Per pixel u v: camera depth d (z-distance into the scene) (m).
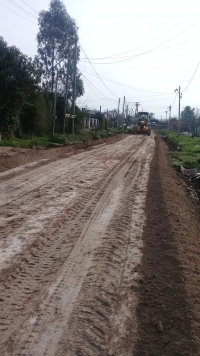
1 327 4.79
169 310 5.32
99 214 10.13
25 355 4.28
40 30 45.34
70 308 5.28
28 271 6.41
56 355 4.30
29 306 5.29
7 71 26.98
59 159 21.41
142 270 6.67
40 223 9.09
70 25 45.75
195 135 66.25
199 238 8.88
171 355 4.37
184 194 14.41
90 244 7.82
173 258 7.04
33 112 34.72
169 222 9.30
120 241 8.06
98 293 5.75
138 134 65.75
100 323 4.98
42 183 13.91
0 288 5.77
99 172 17.44
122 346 4.56
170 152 32.06
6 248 7.41
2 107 27.38
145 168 19.56
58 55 45.47
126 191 13.27
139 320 5.11
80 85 46.12
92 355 4.36
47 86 45.22
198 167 22.34
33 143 27.39
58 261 6.89
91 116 61.44
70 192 12.70
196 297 5.61
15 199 11.29
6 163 17.39
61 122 41.78
